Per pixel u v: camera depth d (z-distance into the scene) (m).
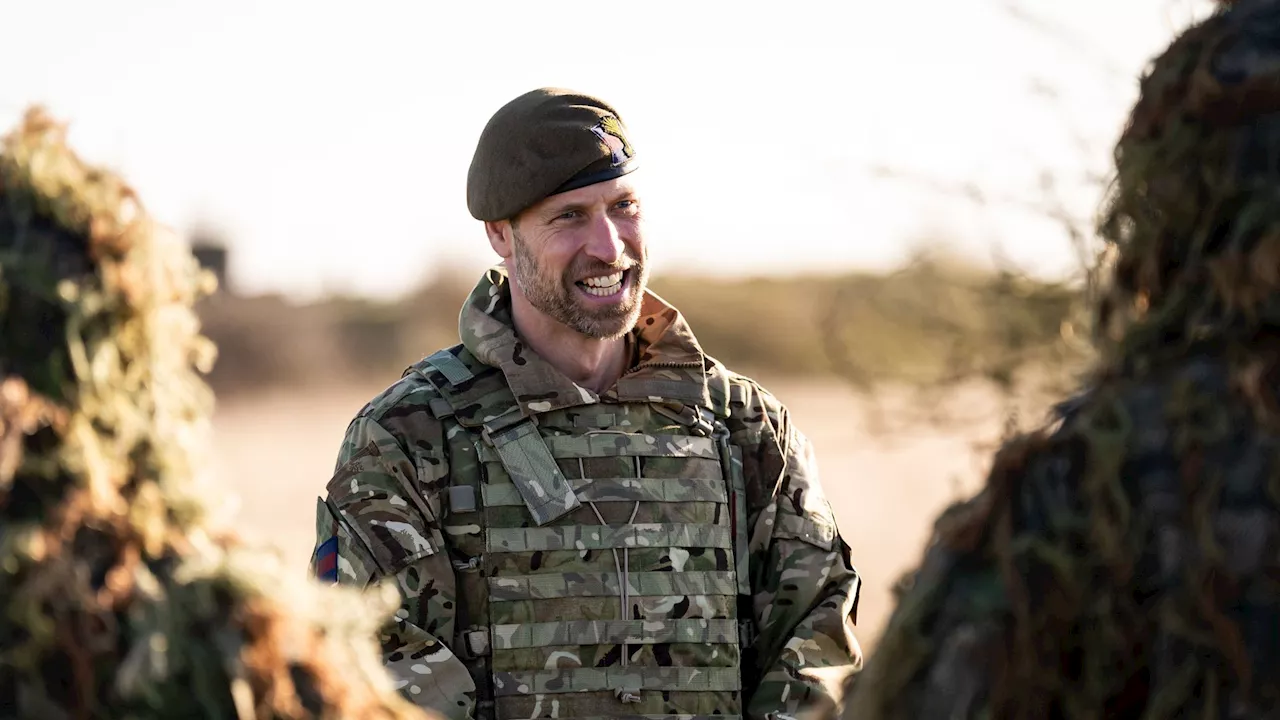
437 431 5.27
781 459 5.53
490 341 5.42
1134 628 2.52
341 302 57.72
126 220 2.47
